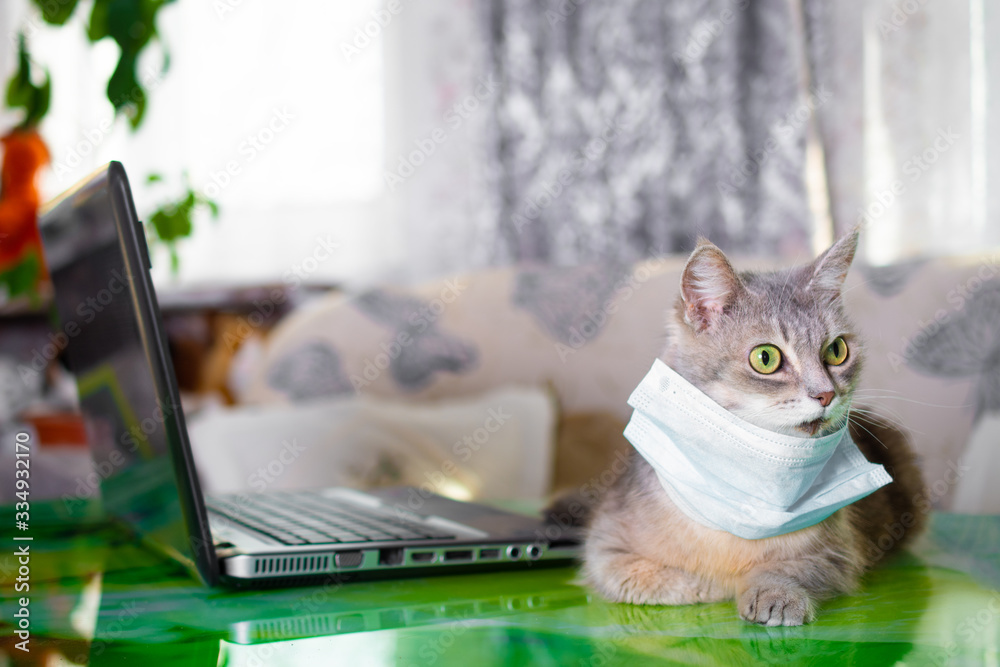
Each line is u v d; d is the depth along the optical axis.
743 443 1.05
